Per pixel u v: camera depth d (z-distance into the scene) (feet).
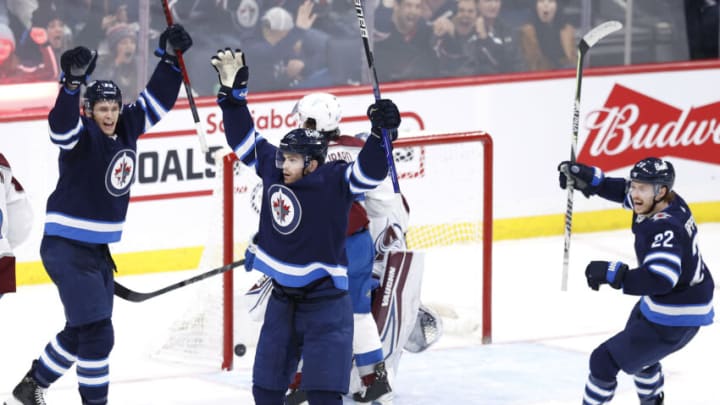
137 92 91.45
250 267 58.59
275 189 49.52
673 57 105.50
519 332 75.77
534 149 100.01
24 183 84.64
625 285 51.72
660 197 52.70
